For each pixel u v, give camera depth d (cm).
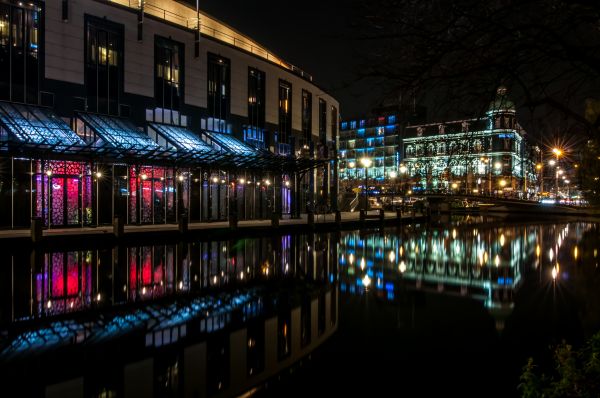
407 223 5550
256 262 2241
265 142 5228
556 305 1513
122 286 1611
